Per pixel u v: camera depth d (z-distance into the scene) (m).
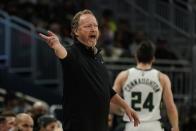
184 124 19.70
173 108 10.25
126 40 25.30
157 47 23.55
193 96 21.22
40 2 26.70
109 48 24.08
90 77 7.32
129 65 22.58
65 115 7.36
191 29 22.95
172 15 24.20
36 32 22.38
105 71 7.57
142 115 10.38
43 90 22.17
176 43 23.88
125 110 8.13
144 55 10.41
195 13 23.08
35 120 15.09
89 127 7.27
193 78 21.47
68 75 7.28
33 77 22.19
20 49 22.14
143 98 10.40
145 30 25.03
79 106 7.27
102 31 25.08
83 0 27.00
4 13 22.62
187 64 22.44
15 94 22.08
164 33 24.36
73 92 7.29
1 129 12.95
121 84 10.58
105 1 27.41
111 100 8.11
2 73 22.09
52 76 22.19
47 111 16.22
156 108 10.38
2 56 22.17
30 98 22.27
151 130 10.31
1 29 22.14
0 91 22.45
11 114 13.40
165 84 10.35
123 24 26.05
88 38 7.43
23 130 12.02
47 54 22.11
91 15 7.50
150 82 10.38
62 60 7.24
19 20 22.67
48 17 25.92
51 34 7.22
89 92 7.29
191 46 22.75
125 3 26.58
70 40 22.66
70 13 26.48
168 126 12.77
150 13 24.80
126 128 10.43
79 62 7.30
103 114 7.38
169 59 23.36
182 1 24.36
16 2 26.20
